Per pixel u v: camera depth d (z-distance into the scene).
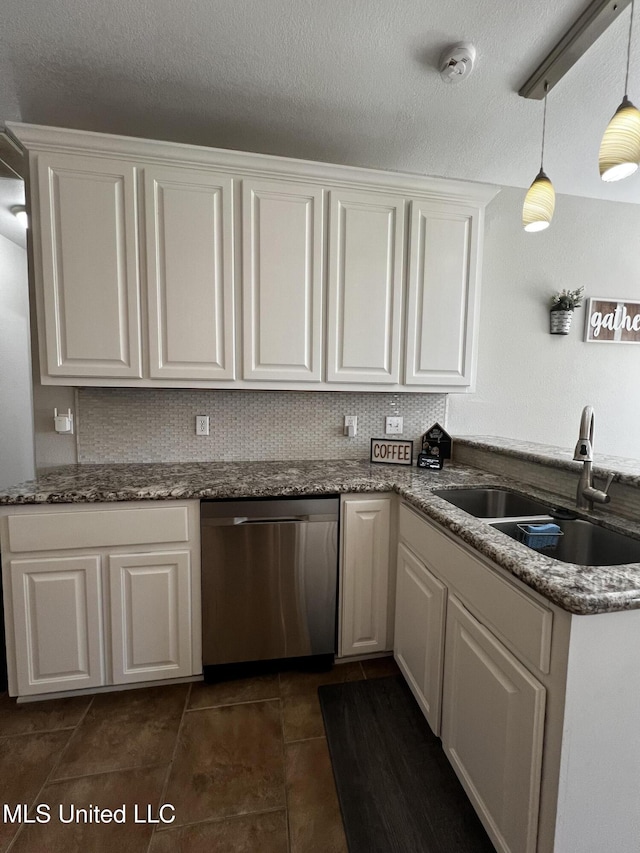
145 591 1.66
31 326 1.91
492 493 1.86
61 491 1.58
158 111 1.73
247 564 1.72
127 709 1.63
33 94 1.63
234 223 1.78
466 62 1.42
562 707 0.86
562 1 1.22
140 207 1.69
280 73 1.52
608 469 1.45
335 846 1.16
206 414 2.17
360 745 1.48
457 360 2.08
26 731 1.52
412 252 1.96
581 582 0.88
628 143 1.09
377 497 1.82
